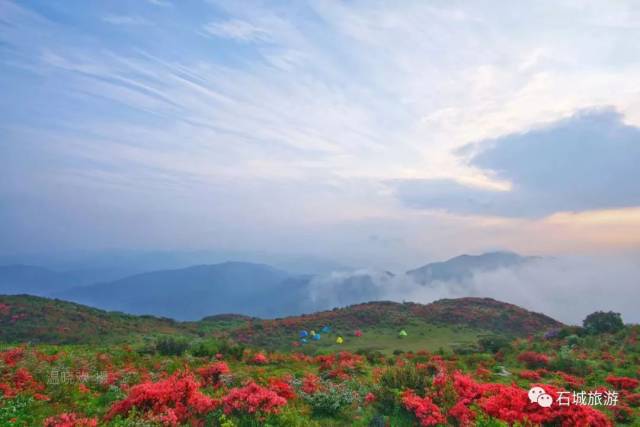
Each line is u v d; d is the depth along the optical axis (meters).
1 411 9.66
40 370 13.51
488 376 19.45
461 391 12.06
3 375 12.60
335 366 20.19
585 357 26.14
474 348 35.44
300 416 10.49
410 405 11.17
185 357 21.08
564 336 40.66
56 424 8.77
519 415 9.62
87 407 10.48
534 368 23.47
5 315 53.88
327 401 11.62
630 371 20.75
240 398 9.95
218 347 24.52
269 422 9.39
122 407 9.57
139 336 52.41
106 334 52.66
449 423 10.56
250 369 18.53
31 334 48.84
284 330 60.84
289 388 12.79
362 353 29.19
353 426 10.48
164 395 9.78
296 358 23.98
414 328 61.06
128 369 15.41
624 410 12.84
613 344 32.19
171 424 8.81
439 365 21.36
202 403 9.67
